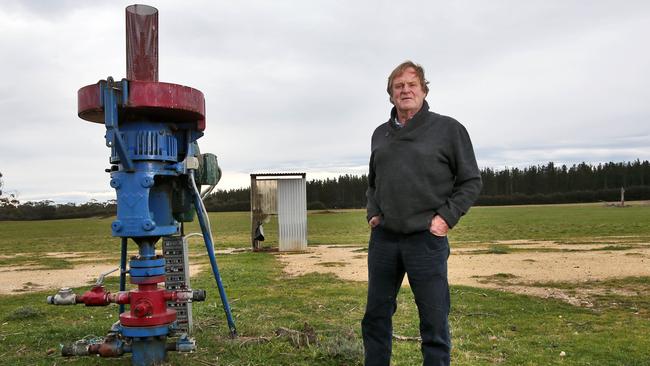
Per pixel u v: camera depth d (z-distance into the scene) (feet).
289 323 17.74
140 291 12.35
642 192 285.43
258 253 51.42
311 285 28.40
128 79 11.77
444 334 9.98
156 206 12.94
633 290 26.21
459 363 13.70
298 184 54.44
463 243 58.23
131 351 12.39
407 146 10.03
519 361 13.97
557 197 292.81
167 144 12.49
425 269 9.89
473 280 29.78
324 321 18.39
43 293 28.04
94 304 12.25
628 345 15.57
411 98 10.09
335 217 160.04
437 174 9.89
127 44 12.82
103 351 12.28
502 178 334.85
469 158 10.00
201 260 44.27
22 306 22.71
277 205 54.60
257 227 54.44
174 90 11.80
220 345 14.62
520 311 20.98
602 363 13.87
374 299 10.59
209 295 24.75
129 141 11.98
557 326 18.31
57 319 19.51
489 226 92.73
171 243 15.90
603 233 70.33
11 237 91.86
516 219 115.85
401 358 13.75
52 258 51.37
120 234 11.84
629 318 19.70
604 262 37.55
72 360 13.67
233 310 20.27
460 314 20.39
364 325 10.87
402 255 10.14
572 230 77.51
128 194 11.83
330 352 13.56
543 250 47.39
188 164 13.53
